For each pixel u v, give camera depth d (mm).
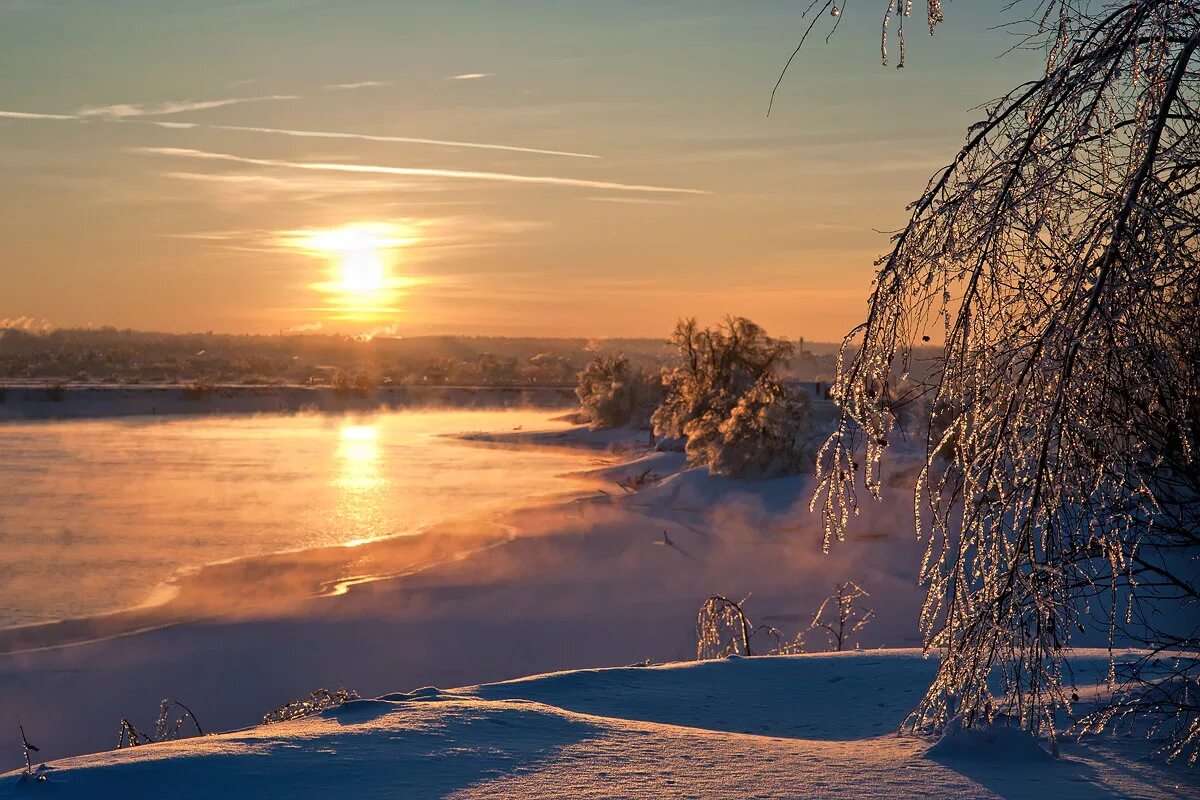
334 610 35562
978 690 6309
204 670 28719
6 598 38406
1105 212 4605
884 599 33531
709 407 83812
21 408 184875
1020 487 5215
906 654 11711
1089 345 4727
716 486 59844
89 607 36938
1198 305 5316
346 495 70500
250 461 98750
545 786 6000
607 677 10453
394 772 6242
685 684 10266
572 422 151375
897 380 5164
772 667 11047
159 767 6230
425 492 71938
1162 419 5453
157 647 31125
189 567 44562
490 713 7906
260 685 27203
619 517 55812
